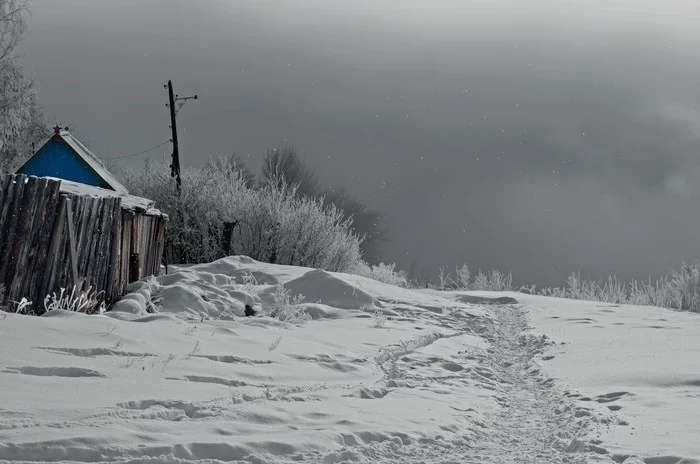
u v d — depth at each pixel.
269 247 27.19
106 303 13.77
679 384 9.29
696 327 16.06
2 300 10.63
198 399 6.52
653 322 17.14
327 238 27.94
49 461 4.50
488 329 16.83
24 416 5.26
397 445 5.91
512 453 6.21
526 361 12.68
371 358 10.81
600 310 20.36
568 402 8.59
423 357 11.59
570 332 15.66
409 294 20.52
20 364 6.88
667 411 7.74
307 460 5.12
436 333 14.63
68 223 11.95
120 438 4.96
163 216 18.88
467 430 6.96
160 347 8.95
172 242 27.16
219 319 13.79
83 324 9.37
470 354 12.62
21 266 10.95
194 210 27.30
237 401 6.76
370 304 17.81
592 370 10.73
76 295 12.30
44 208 11.31
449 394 8.99
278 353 9.98
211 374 7.78
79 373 6.96
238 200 28.11
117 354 8.16
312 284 18.45
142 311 13.59
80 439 4.77
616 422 7.36
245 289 17.67
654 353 11.99
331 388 8.20
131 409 5.89
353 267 29.16
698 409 7.78
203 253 27.27
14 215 10.80
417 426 6.70
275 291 17.80
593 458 5.95
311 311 16.45
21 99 32.84
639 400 8.41
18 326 8.55
